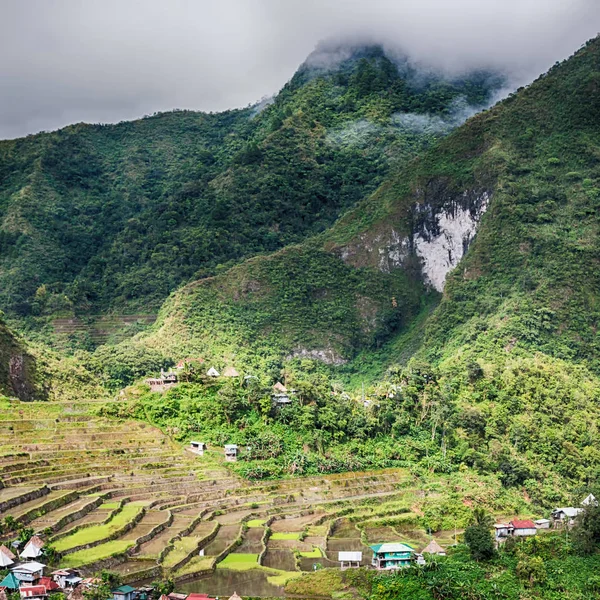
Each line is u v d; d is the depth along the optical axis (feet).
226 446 407.03
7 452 378.73
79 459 385.91
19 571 258.37
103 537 302.25
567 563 299.79
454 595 273.95
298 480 403.95
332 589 281.95
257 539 333.42
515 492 421.59
